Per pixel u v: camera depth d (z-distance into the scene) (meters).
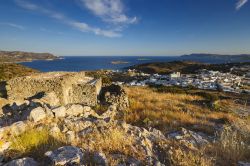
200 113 13.55
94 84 15.07
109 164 3.93
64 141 4.79
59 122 6.14
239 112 16.59
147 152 4.96
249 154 5.63
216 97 25.03
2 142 4.18
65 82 14.29
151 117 11.39
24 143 4.36
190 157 4.89
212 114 13.45
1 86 19.39
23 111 7.29
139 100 17.53
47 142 4.65
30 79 14.05
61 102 13.83
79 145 4.71
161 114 12.10
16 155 3.97
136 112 12.79
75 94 15.24
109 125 6.42
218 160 5.20
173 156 5.09
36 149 4.30
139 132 6.32
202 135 8.63
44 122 5.85
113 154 4.49
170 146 5.82
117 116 11.95
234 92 54.00
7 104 8.27
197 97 22.91
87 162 3.83
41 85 14.00
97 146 4.75
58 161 3.52
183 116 11.70
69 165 3.55
